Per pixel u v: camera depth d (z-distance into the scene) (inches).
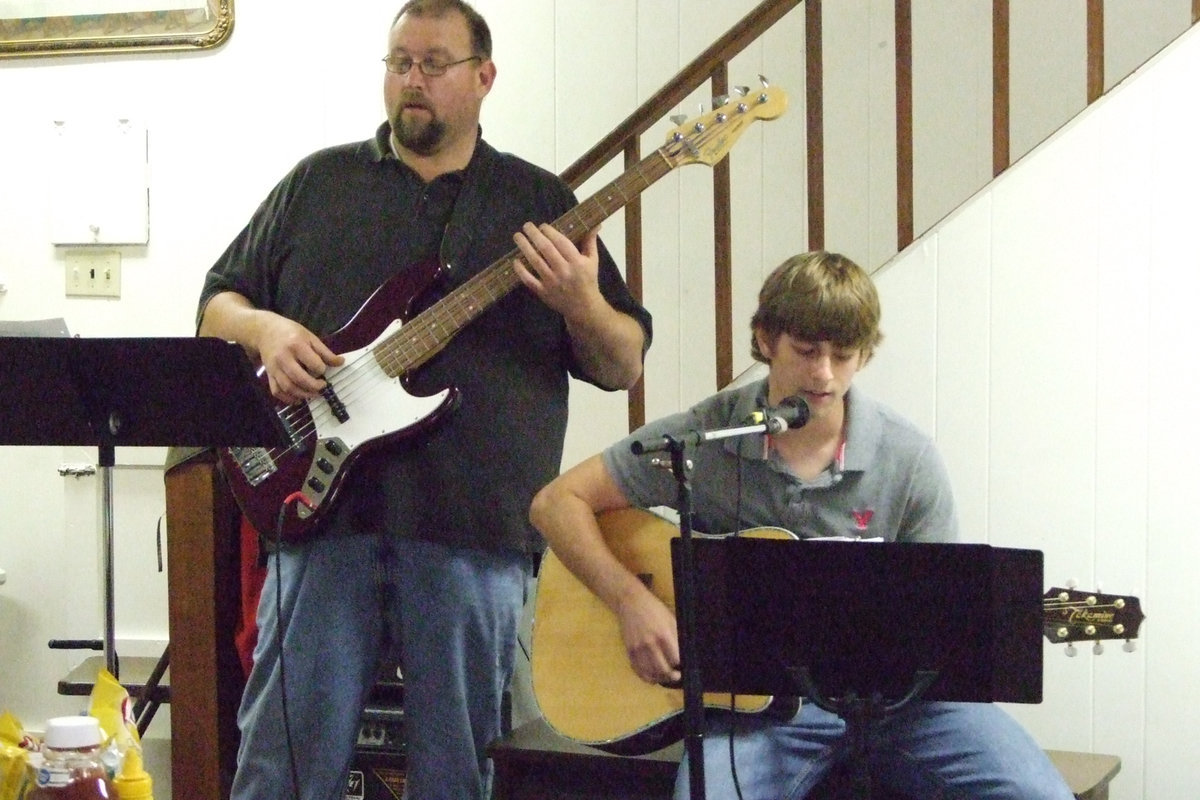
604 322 105.3
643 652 98.1
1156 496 118.0
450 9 110.3
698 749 82.0
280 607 104.1
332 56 161.6
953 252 123.9
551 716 105.4
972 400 123.3
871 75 154.0
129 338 89.0
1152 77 118.3
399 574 105.0
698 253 157.8
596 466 106.0
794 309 94.6
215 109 163.0
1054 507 120.9
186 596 126.3
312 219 112.1
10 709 163.0
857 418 99.0
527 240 102.7
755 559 82.9
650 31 158.4
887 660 82.4
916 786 94.3
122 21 163.0
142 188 163.2
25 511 163.3
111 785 70.9
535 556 126.3
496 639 106.6
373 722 126.1
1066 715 120.5
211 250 162.9
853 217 154.7
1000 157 123.0
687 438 82.9
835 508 99.4
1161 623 117.6
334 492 104.6
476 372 107.3
